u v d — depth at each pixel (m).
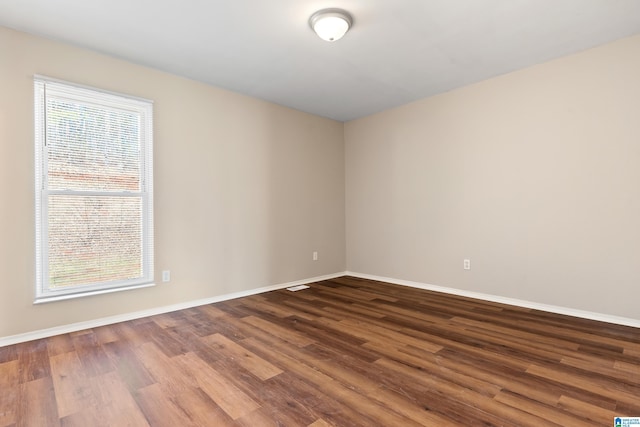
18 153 2.53
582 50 2.97
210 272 3.63
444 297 3.80
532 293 3.33
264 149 4.16
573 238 3.06
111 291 2.93
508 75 3.44
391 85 3.74
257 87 3.74
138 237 3.13
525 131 3.34
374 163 4.79
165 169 3.30
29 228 2.57
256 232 4.06
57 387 1.87
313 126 4.77
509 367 2.07
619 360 2.15
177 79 3.40
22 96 2.55
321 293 4.03
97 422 1.57
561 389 1.81
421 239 4.25
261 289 4.10
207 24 2.48
